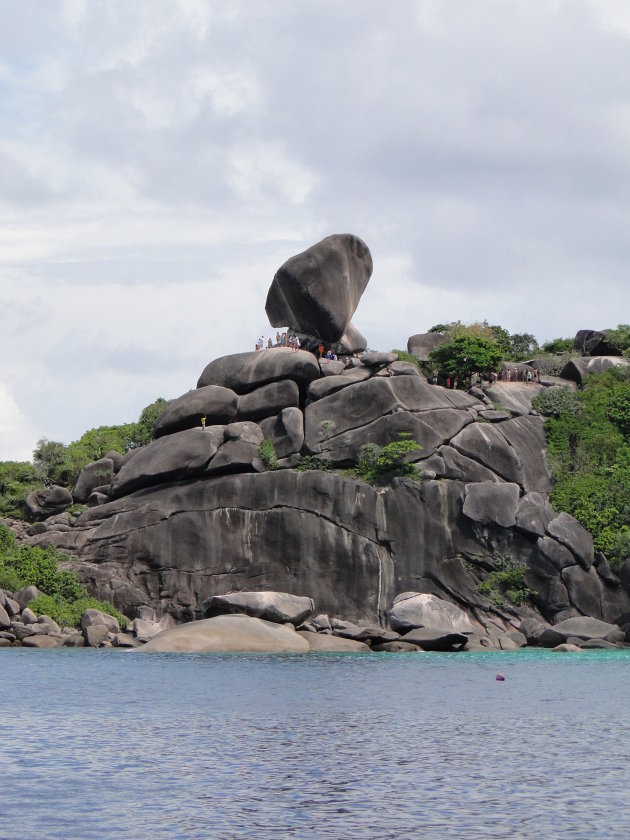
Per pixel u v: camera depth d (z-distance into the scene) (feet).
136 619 206.80
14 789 66.49
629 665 157.89
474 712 102.68
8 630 189.78
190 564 219.00
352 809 61.72
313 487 218.18
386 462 219.82
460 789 66.90
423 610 193.67
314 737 86.38
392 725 93.56
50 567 209.97
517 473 227.40
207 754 78.28
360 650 186.39
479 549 214.48
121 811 61.16
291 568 215.51
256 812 61.00
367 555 213.87
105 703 107.65
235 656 167.94
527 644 203.10
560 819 59.26
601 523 218.38
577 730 90.89
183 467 228.02
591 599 208.95
